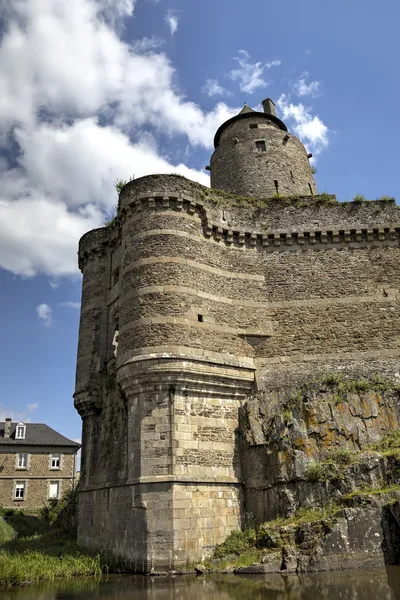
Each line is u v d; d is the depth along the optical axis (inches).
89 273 860.0
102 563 566.9
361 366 688.4
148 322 627.8
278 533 524.4
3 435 1723.7
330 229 775.7
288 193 940.6
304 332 713.0
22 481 1630.2
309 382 663.1
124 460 633.0
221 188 991.6
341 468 562.9
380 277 753.0
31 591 428.8
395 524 496.7
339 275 753.0
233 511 592.1
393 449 577.6
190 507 556.1
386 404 630.5
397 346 703.7
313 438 599.2
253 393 669.9
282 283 745.0
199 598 369.4
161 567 519.5
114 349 764.0
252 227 772.0
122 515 597.0
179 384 607.8
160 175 711.7
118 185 801.6
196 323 652.1
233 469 616.7
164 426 583.5
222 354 662.5
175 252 673.6
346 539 487.8
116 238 807.1
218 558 542.3
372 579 411.8
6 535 965.2
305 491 561.6
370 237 779.4
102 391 765.3
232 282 720.3
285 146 997.2
